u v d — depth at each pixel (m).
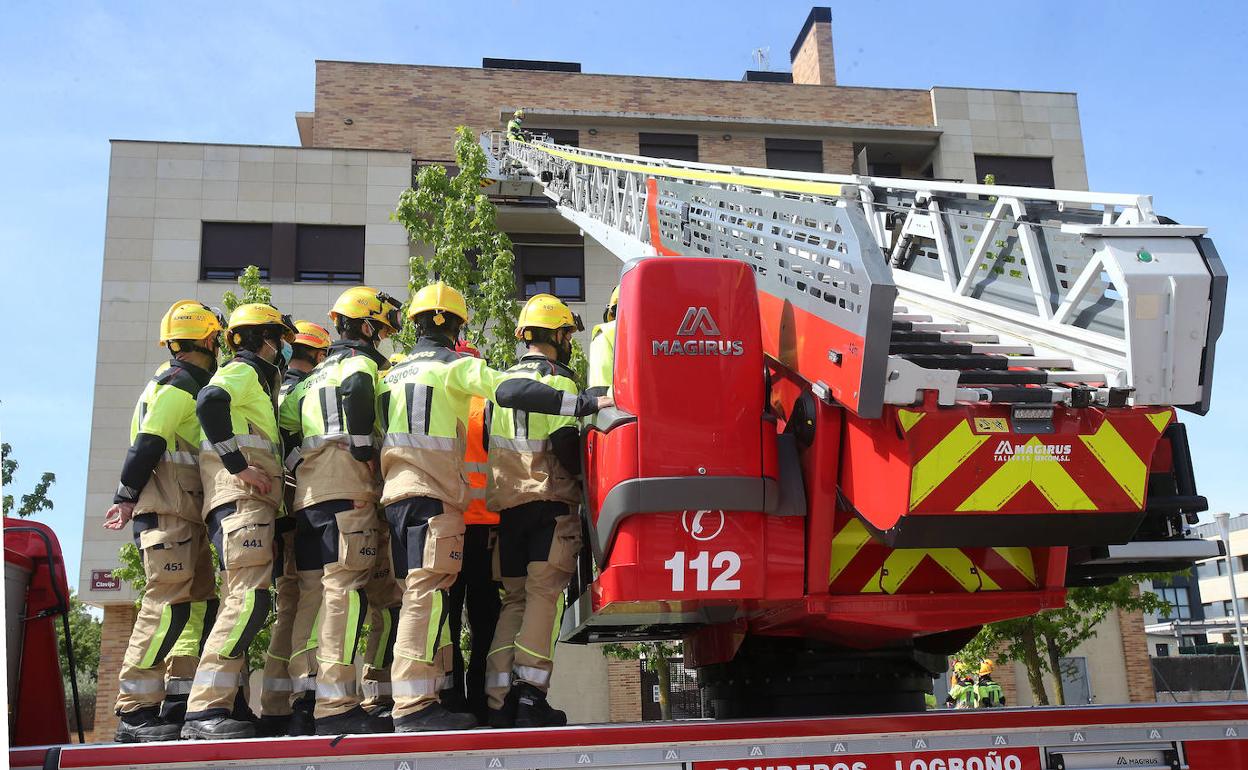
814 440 3.68
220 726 3.88
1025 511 3.33
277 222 19.91
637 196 8.97
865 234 3.36
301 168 20.17
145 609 4.33
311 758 3.17
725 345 3.66
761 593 3.63
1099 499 3.36
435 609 4.02
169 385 4.36
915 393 3.29
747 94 25.19
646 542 3.60
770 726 3.37
